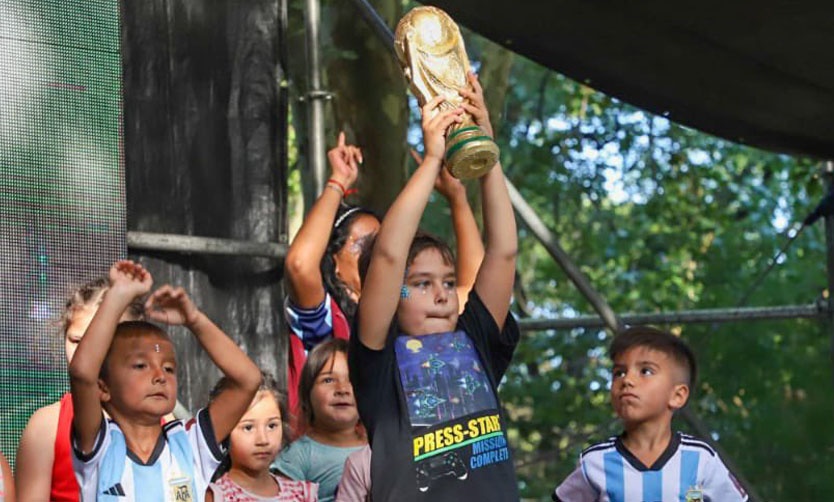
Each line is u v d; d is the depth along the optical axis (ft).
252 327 20.79
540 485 56.39
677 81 22.68
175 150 20.35
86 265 19.03
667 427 17.97
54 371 18.52
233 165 20.85
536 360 57.88
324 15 30.66
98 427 14.61
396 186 30.53
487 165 14.48
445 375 14.67
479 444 14.51
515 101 57.26
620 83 22.61
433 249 15.06
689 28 21.43
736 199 59.00
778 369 54.19
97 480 14.58
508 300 15.37
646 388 17.79
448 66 14.87
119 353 14.82
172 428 15.25
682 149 57.52
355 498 16.93
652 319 26.71
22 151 18.83
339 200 20.71
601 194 57.16
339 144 20.98
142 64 20.18
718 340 54.49
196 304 20.34
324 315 20.49
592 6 20.88
